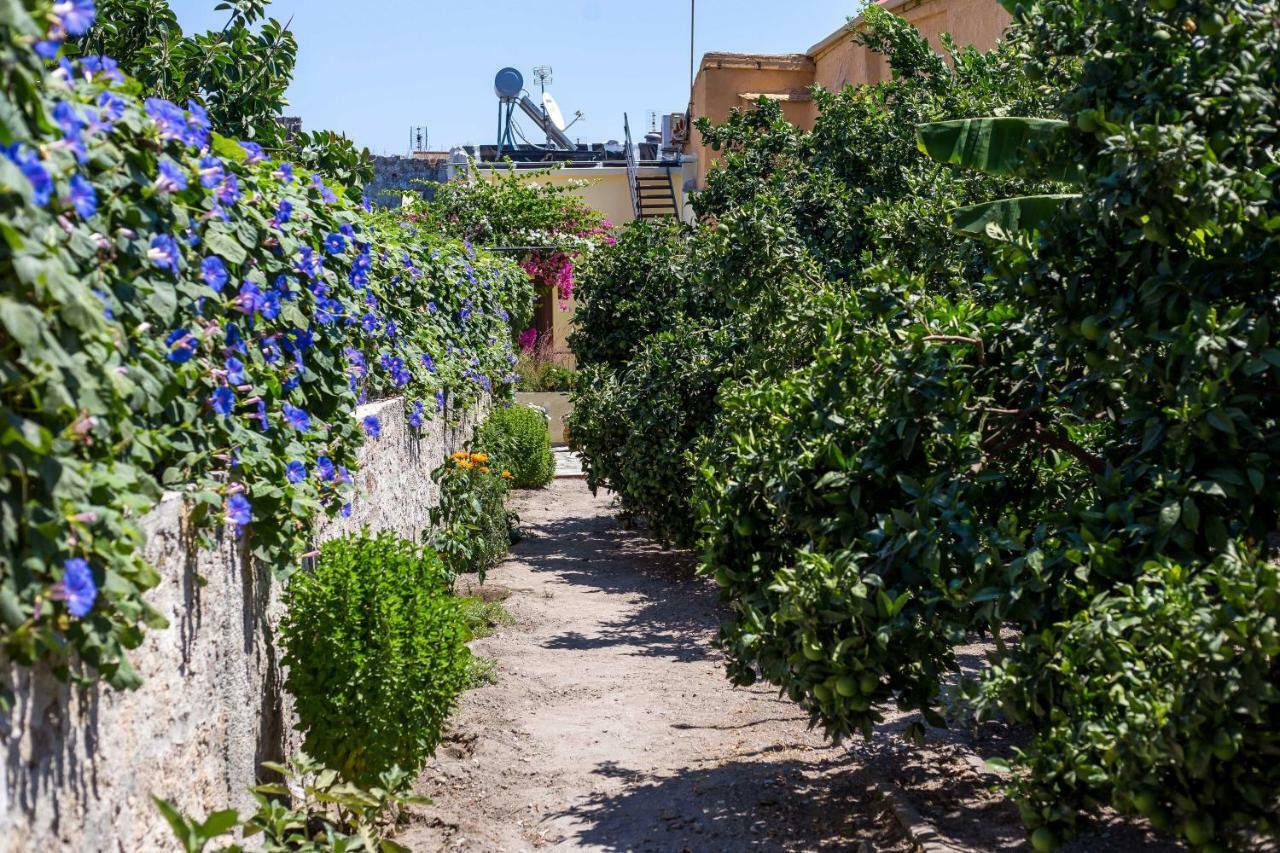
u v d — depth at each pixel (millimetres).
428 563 5441
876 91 10602
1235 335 3943
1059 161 4887
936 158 6438
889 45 10883
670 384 11203
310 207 5602
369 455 6961
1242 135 4234
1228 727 3400
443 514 9945
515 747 6453
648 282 13609
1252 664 3312
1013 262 4641
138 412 3473
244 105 7348
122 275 3400
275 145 7570
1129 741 3518
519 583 11023
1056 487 5363
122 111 3344
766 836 5156
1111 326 4348
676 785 5852
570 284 21781
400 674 4754
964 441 4863
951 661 4992
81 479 2707
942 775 5785
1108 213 4184
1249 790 3504
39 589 2588
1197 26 4371
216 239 4121
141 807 3281
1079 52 4867
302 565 5152
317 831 4738
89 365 2859
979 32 13195
